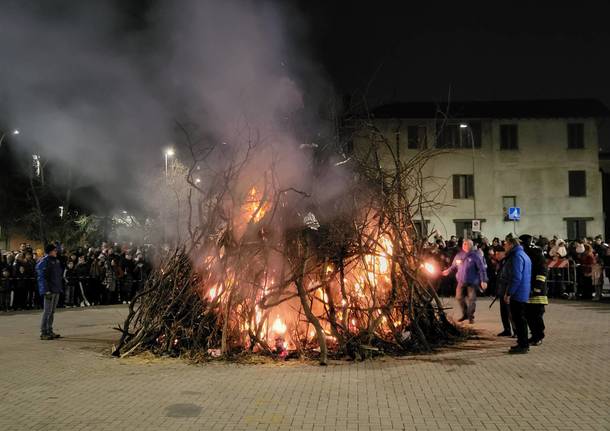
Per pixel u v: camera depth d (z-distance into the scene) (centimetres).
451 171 3909
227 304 902
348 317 930
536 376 745
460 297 1275
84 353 967
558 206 3978
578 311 1451
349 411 600
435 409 603
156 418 583
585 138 4012
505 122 3975
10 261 1867
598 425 545
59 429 553
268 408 614
